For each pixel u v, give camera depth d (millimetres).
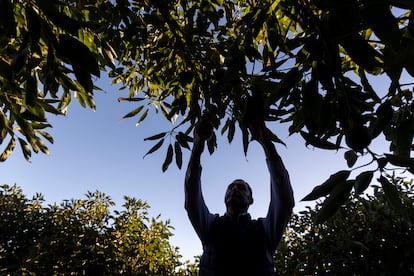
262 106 1620
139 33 2559
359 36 953
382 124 1418
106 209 6863
